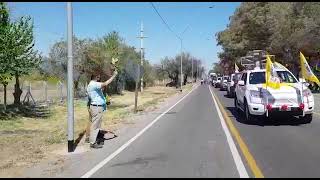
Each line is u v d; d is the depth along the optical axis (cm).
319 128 1573
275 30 5550
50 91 5047
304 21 4684
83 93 4228
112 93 5338
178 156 1096
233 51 7269
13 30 2252
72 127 1242
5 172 1001
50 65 4256
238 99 2084
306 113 1680
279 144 1246
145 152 1173
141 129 1702
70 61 1231
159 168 961
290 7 5769
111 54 4397
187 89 7081
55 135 1642
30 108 2811
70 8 1213
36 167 1041
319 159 1023
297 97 1661
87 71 4012
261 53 4325
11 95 4519
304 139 1328
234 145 1239
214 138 1384
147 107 3002
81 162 1069
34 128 1964
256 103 1706
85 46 4109
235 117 2033
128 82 6481
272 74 1703
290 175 871
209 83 11381
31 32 2344
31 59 2388
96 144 1280
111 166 1002
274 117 1880
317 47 4388
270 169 926
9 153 1272
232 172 902
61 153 1217
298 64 5034
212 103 3147
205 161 1022
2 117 2303
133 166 992
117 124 1928
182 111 2531
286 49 5244
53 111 2738
